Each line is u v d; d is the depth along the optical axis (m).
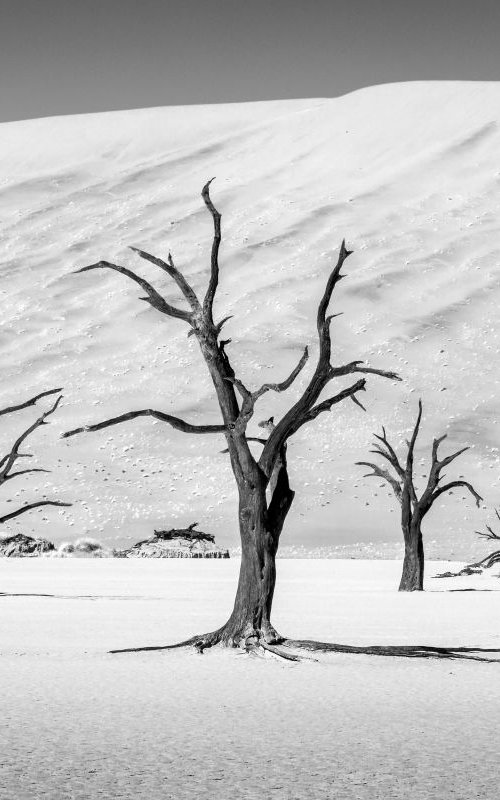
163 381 111.62
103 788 7.50
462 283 128.25
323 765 8.37
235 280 132.88
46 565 57.56
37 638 18.92
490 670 15.08
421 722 10.48
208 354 16.78
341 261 16.72
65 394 110.25
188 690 12.82
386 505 90.88
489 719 10.70
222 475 96.31
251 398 16.36
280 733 9.85
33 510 90.12
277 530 17.05
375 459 97.06
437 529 86.50
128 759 8.59
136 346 119.94
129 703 11.73
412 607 27.72
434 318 120.69
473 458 97.06
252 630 16.89
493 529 86.56
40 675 14.12
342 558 79.50
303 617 23.80
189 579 44.31
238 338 116.12
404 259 134.88
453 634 20.23
